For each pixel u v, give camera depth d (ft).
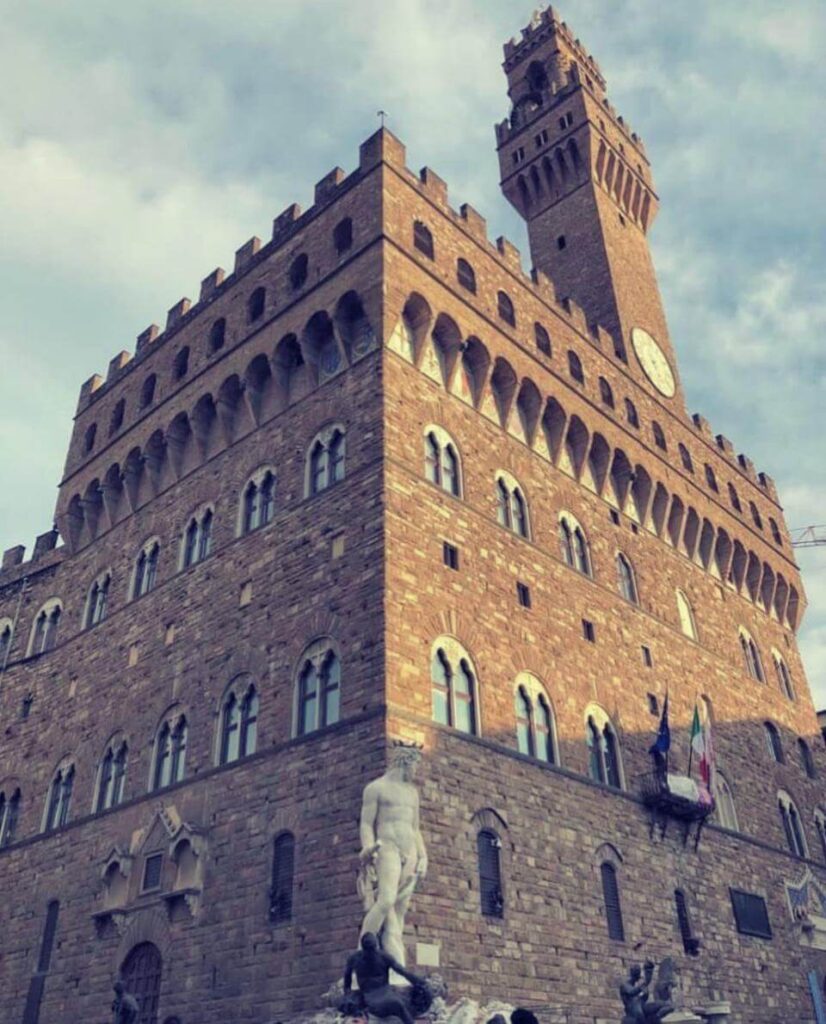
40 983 135.23
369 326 139.13
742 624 206.28
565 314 182.60
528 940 111.96
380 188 145.79
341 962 96.84
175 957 116.06
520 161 246.06
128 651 155.84
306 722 118.21
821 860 190.60
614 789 140.15
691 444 211.41
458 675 122.52
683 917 142.41
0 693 183.32
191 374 169.27
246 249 171.22
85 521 185.37
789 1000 156.66
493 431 151.94
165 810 129.29
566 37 264.31
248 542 141.59
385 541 119.75
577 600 153.28
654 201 250.37
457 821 110.63
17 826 160.66
